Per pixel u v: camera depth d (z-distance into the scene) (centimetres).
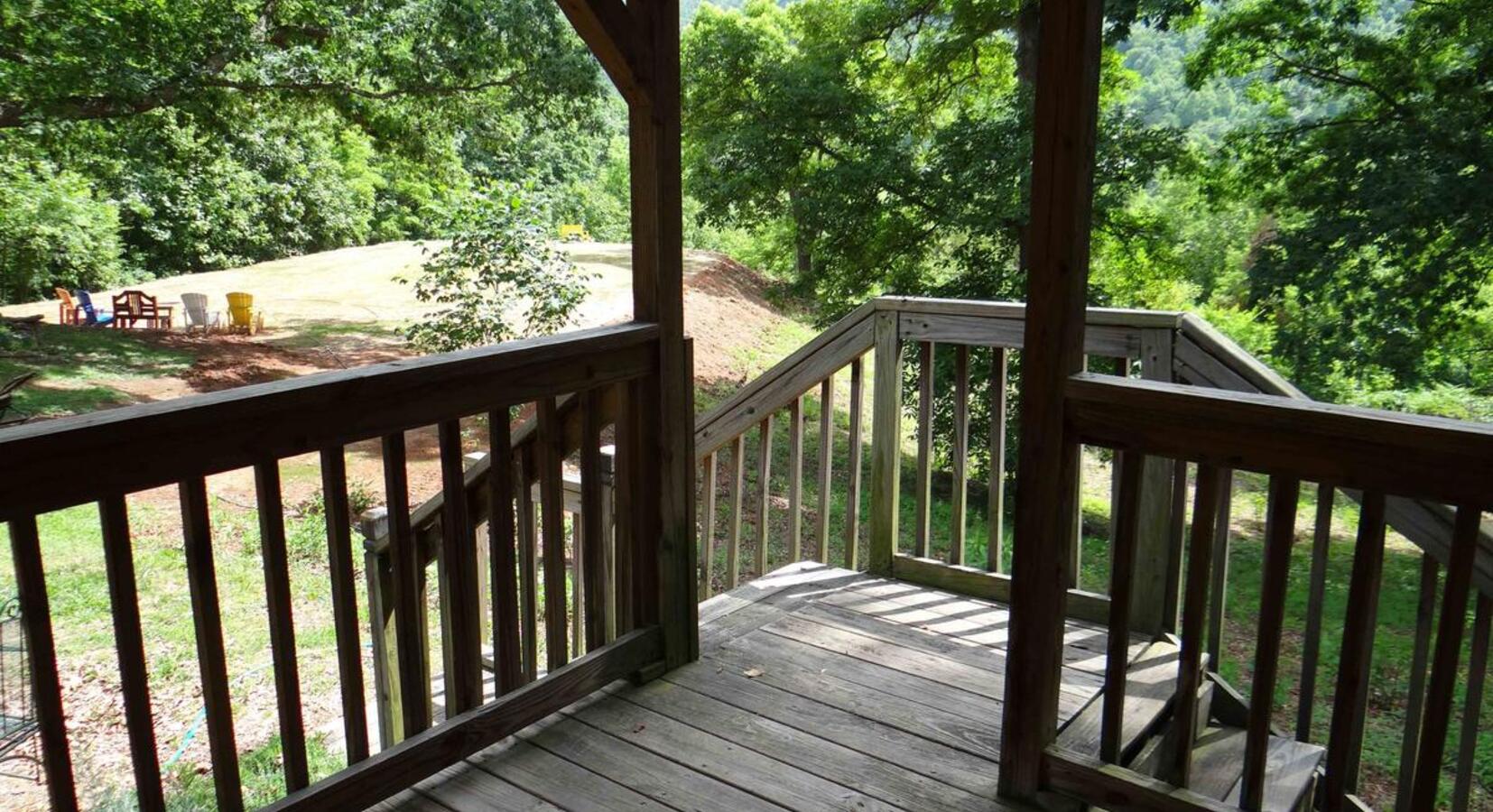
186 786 467
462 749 222
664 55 246
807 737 242
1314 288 984
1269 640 186
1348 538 891
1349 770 247
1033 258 198
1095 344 279
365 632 659
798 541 367
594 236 3194
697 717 252
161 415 164
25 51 1095
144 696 169
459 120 1496
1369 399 991
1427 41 984
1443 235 931
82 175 1927
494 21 1290
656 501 270
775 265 1487
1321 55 1038
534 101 1397
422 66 1335
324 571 768
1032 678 211
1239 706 267
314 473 975
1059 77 187
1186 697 201
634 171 253
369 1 1299
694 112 1253
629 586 272
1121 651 207
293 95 1377
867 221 1127
